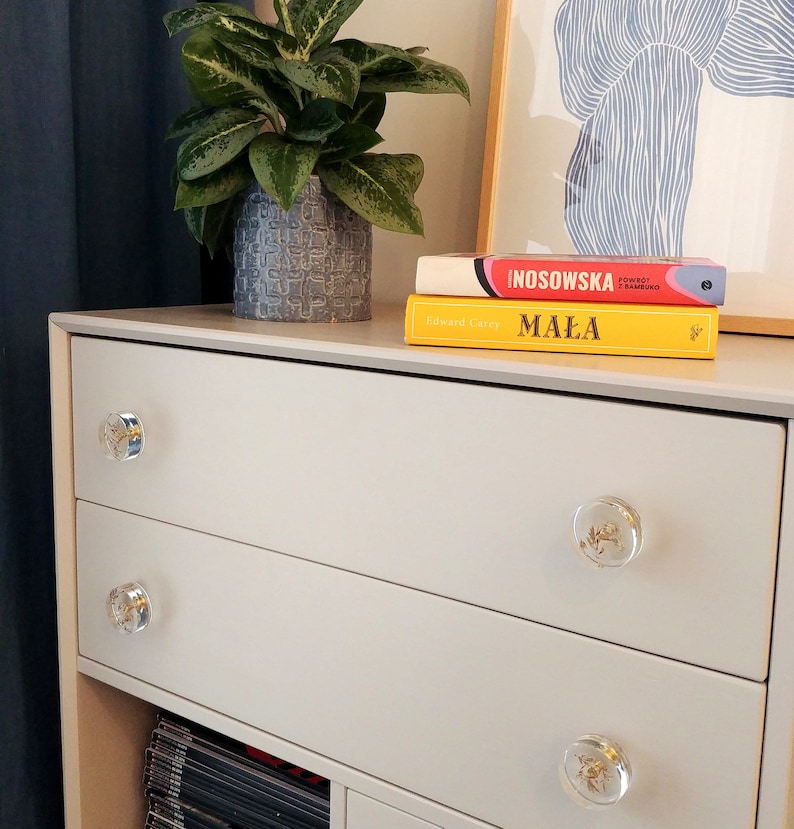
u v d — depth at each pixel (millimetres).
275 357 749
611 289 663
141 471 847
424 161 1142
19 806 1019
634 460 576
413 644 692
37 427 1021
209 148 825
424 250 1158
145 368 824
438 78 883
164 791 1004
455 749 683
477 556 650
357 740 737
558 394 606
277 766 916
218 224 960
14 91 953
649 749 595
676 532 567
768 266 885
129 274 1151
